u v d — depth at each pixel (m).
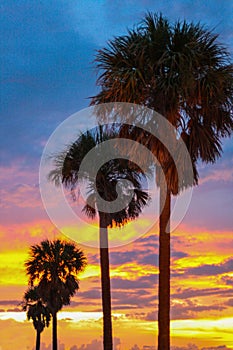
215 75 19.97
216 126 20.62
